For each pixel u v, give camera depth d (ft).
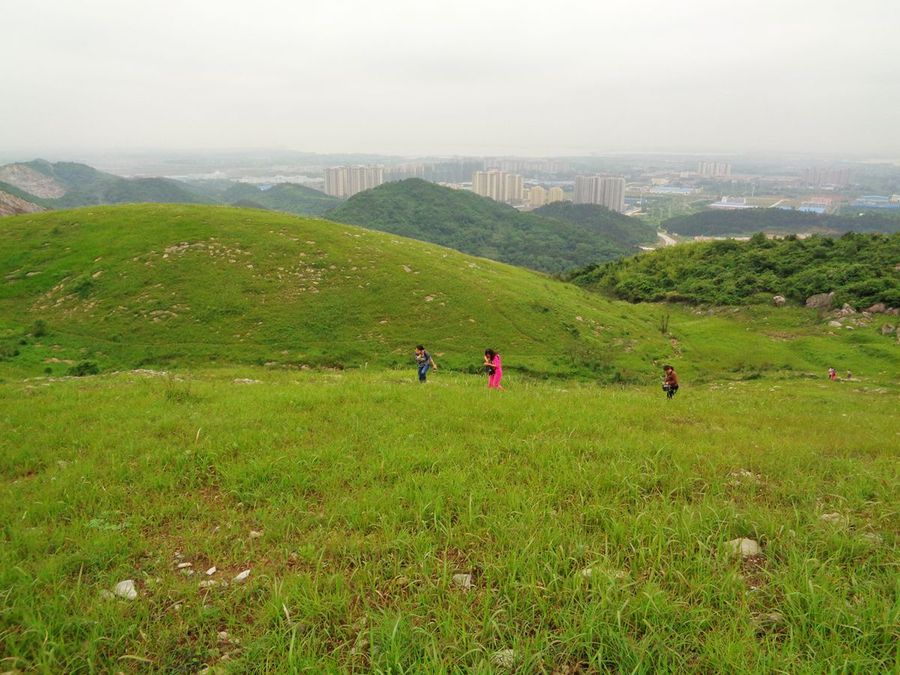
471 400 47.67
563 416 41.24
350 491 25.49
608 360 134.72
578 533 20.56
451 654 14.46
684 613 15.61
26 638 15.05
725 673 13.53
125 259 153.17
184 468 28.63
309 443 33.06
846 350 156.76
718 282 248.73
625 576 17.38
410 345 128.98
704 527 20.76
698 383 120.47
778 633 15.20
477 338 135.44
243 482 26.45
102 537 20.71
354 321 135.95
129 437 34.32
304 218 201.26
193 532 21.75
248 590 17.54
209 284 143.33
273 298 140.87
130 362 112.98
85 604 16.83
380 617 15.83
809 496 24.27
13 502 24.11
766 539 20.40
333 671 13.84
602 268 331.98
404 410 42.57
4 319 129.39
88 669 14.24
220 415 40.22
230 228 173.27
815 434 40.75
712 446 33.01
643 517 21.42
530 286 183.73
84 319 129.49
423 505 22.61
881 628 14.66
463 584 17.76
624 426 38.86
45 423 38.19
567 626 15.20
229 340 124.36
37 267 153.38
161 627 15.99
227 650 15.24
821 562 18.43
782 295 215.72
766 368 140.67
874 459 33.42
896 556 18.56
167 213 185.57
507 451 31.42
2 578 17.75
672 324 200.23
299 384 59.47
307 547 19.85
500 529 20.54
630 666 13.87
